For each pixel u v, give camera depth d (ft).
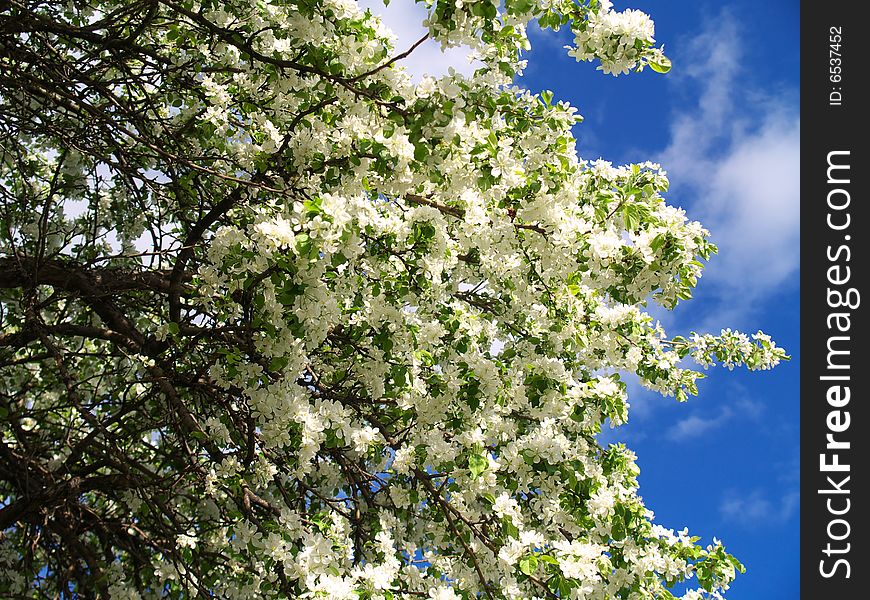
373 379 16.87
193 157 17.10
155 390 17.31
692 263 17.39
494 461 15.84
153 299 21.48
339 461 19.71
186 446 17.11
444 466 15.71
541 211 16.22
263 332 14.94
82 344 21.88
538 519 18.30
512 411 18.51
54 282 18.74
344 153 15.31
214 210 17.20
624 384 19.11
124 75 19.24
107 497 18.86
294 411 14.94
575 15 14.92
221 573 16.55
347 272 14.92
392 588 14.24
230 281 14.89
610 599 16.87
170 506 17.63
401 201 15.21
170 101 19.06
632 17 14.35
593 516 16.99
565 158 16.29
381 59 15.33
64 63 16.79
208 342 17.42
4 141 18.06
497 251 16.96
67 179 21.09
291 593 14.14
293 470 15.72
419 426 16.46
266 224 12.40
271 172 16.07
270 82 15.89
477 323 18.93
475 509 16.88
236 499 15.98
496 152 15.25
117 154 18.06
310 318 14.05
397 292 15.92
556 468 16.20
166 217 22.24
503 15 13.99
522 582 15.47
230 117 17.98
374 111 15.17
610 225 16.25
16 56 16.40
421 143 12.85
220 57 19.04
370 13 15.69
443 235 15.56
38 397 21.30
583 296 19.51
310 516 17.24
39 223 18.69
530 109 15.75
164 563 16.98
